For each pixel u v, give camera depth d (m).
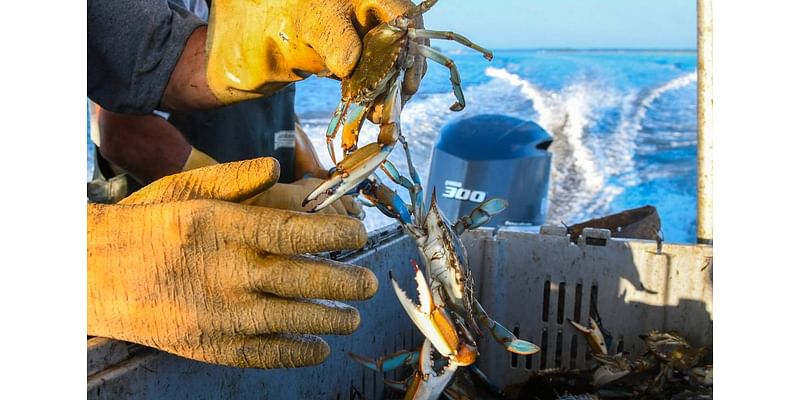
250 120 1.23
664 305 1.12
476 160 2.18
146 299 0.68
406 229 0.91
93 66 0.90
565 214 3.49
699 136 1.21
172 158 1.10
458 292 0.91
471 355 0.85
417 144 3.72
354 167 0.72
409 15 0.71
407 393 0.91
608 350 1.13
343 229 0.66
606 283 1.15
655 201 3.45
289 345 0.70
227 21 0.85
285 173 1.29
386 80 0.71
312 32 0.74
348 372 0.98
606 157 3.81
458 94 0.77
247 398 0.80
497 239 1.19
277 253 0.67
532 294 1.18
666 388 1.09
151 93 0.89
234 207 0.68
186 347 0.68
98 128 1.11
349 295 0.68
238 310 0.68
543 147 2.24
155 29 0.88
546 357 1.18
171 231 0.67
